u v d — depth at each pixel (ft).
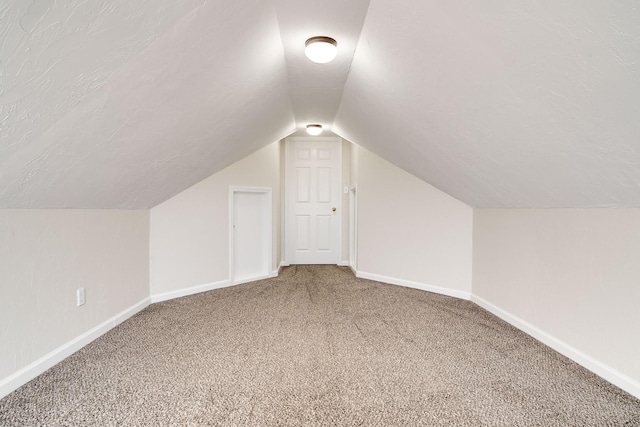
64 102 4.19
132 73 4.61
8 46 3.02
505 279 9.45
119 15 3.56
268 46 6.54
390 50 6.07
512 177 7.27
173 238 11.61
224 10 4.71
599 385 5.86
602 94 3.78
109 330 8.50
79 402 5.25
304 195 18.48
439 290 12.48
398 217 13.84
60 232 6.92
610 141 4.33
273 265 15.52
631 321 5.63
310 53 6.75
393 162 13.24
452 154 8.27
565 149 5.12
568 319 7.05
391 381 5.99
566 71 3.86
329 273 16.25
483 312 10.15
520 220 8.77
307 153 18.40
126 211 9.62
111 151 6.16
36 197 5.89
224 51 5.73
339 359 6.86
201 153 9.53
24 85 3.52
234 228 13.88
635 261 5.57
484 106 5.56
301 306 10.72
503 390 5.70
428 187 12.82
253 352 7.18
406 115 8.04
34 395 5.46
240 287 13.34
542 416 4.97
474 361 6.80
